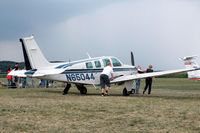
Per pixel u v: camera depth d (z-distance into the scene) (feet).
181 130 17.06
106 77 43.52
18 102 32.17
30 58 46.80
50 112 24.22
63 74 44.45
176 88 73.05
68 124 18.99
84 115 22.71
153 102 33.09
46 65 46.60
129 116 22.25
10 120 20.35
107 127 18.06
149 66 54.80
